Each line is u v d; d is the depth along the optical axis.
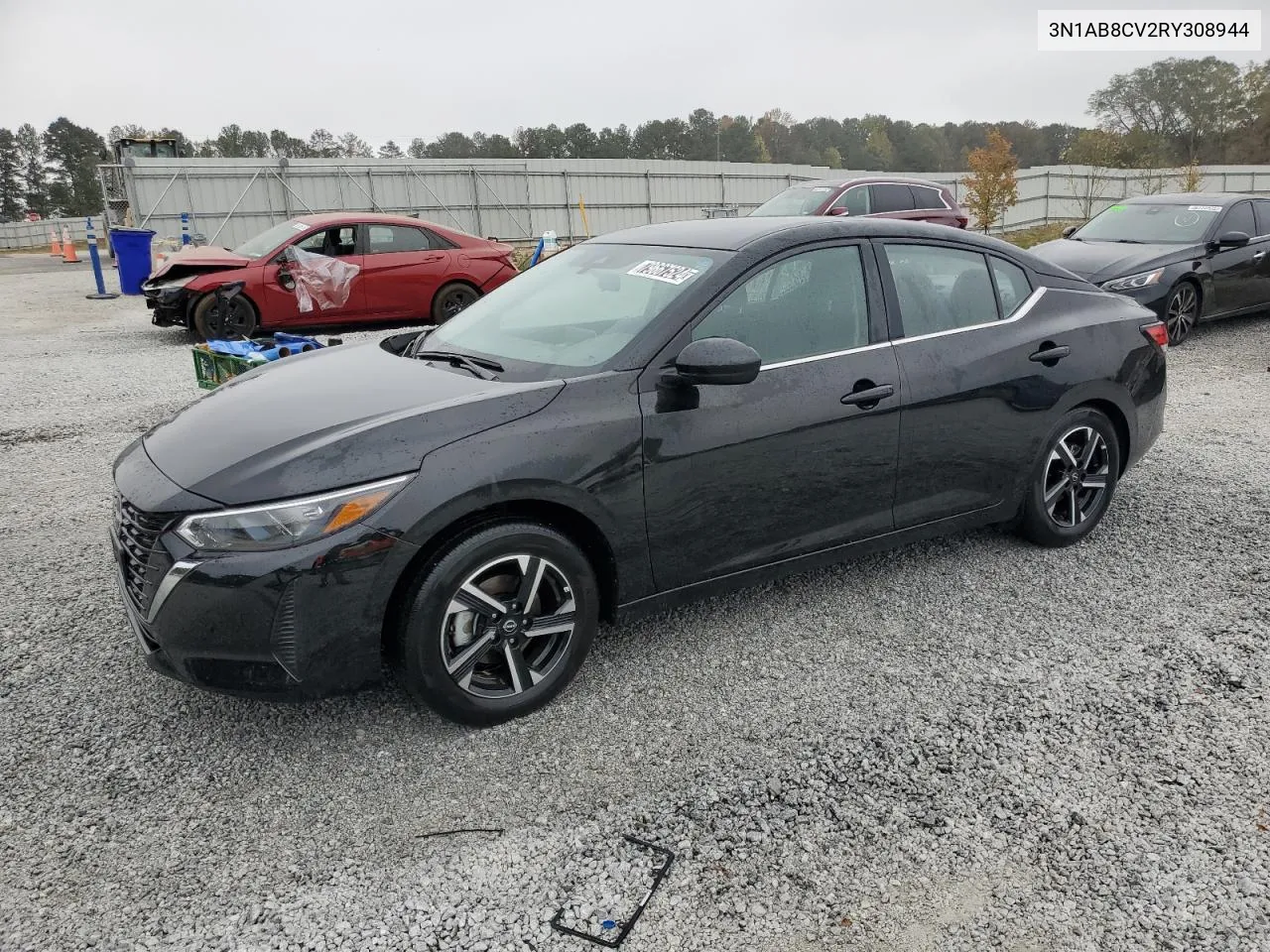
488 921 2.28
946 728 3.05
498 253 12.34
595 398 3.10
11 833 2.61
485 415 2.96
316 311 11.27
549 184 33.84
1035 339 4.12
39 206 111.62
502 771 2.88
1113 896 2.33
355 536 2.71
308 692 2.78
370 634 2.79
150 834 2.61
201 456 2.92
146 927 2.27
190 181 28.91
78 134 118.19
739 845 2.54
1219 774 2.79
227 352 6.83
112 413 7.49
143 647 2.91
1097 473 4.49
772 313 3.50
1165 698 3.20
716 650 3.60
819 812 2.66
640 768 2.88
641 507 3.18
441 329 4.09
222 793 2.78
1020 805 2.67
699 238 3.80
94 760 2.94
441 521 2.81
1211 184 38.53
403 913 2.31
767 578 3.61
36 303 16.45
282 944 2.21
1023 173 34.75
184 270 10.99
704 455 3.27
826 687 3.31
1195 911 2.28
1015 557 4.39
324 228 11.38
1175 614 3.81
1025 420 4.10
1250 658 3.45
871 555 4.46
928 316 3.89
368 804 2.73
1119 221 10.58
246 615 2.68
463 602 2.93
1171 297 9.31
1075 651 3.54
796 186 15.54
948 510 4.00
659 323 3.30
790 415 3.42
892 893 2.36
